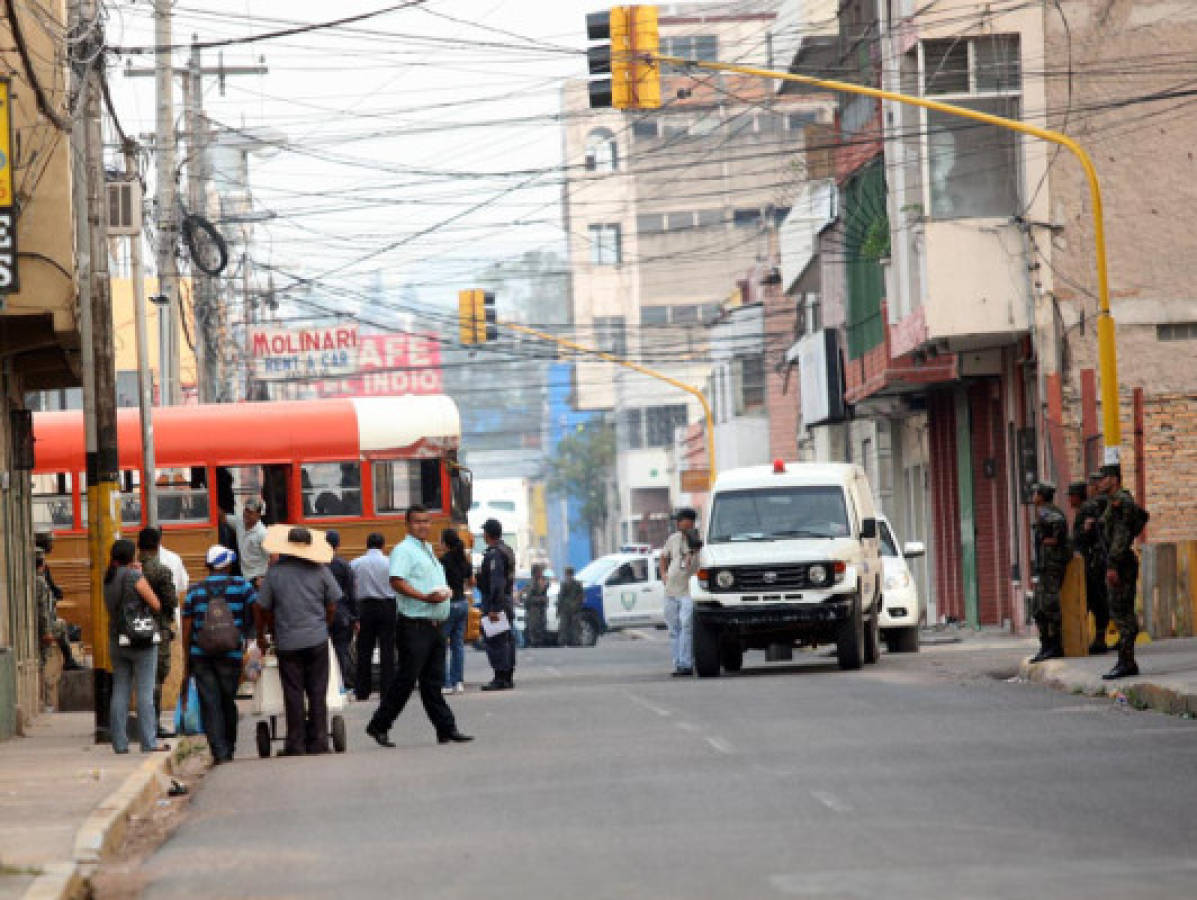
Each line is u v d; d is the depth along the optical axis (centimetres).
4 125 4534
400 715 5584
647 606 12662
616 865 2538
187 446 7325
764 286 17600
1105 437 6494
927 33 8475
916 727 4275
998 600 9644
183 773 4428
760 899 2241
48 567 7288
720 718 4694
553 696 5897
